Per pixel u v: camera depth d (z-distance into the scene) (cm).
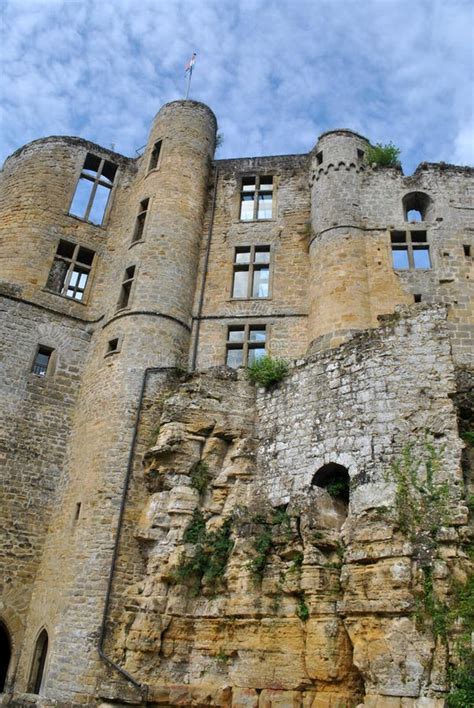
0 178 2784
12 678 1725
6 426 2056
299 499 1445
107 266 2553
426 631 1090
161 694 1359
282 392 1692
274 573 1384
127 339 2108
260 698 1287
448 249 2283
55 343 2281
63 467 2062
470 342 2089
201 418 1775
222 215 2619
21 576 1878
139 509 1745
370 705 1094
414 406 1367
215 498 1655
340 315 2116
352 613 1198
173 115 2719
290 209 2589
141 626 1473
